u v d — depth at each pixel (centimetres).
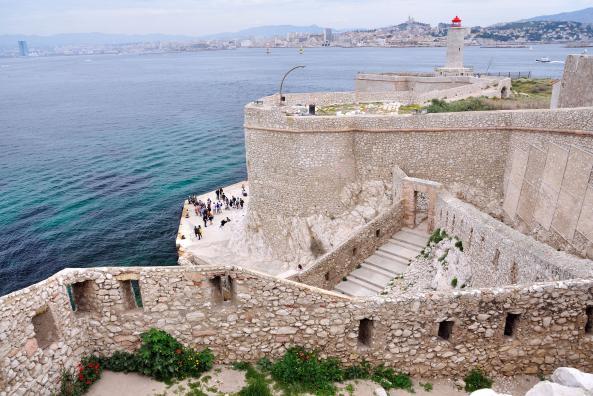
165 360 1270
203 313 1310
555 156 2183
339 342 1298
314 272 2092
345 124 3095
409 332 1268
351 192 3209
